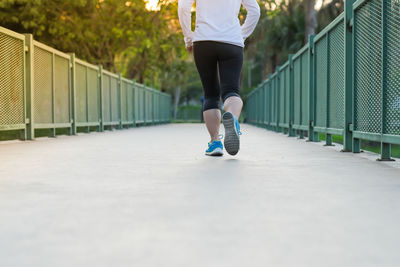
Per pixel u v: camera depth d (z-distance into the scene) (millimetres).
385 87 3689
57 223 1577
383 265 1127
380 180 2568
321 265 1127
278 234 1420
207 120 3990
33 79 6973
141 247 1285
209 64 3857
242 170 3008
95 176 2752
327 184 2416
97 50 18266
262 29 23016
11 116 6316
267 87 13141
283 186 2350
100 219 1633
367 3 4148
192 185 2387
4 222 1596
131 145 5594
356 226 1522
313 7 18344
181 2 3871
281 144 5789
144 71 22781
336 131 5070
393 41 3533
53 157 3986
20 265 1138
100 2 15844
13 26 14523
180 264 1134
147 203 1917
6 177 2721
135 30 16938
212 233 1432
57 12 14711
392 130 3537
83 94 9867
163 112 23328
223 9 3803
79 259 1180
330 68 5625
